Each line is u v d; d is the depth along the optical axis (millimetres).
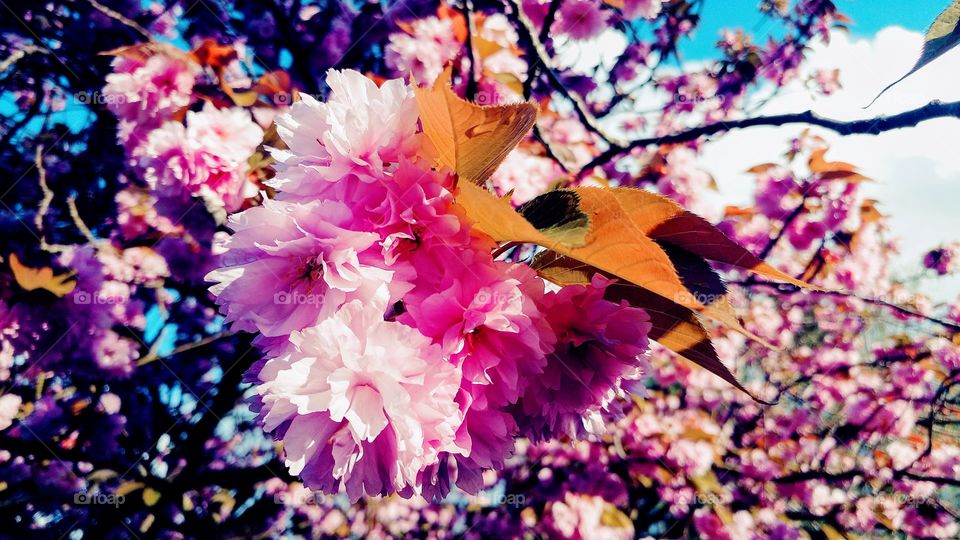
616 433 4340
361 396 738
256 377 873
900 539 5098
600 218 590
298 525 5262
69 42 3242
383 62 3303
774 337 4832
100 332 3141
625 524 4141
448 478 828
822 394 5164
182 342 3996
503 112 658
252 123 2520
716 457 4488
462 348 734
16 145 3455
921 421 5164
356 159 723
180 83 2549
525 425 922
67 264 3035
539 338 798
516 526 4418
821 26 4148
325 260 710
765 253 4117
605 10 3393
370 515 5379
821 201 3988
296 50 3305
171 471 4016
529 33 2625
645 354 856
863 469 4945
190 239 3184
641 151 3703
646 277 589
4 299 2865
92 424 3748
